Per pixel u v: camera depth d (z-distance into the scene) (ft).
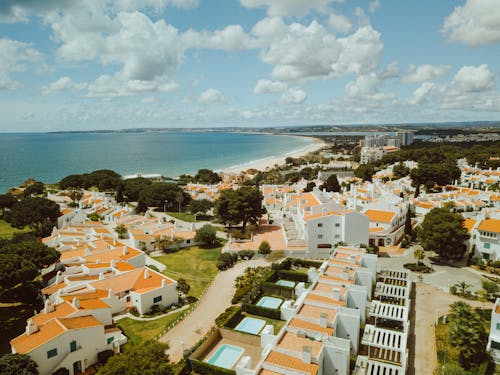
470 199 450.71
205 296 249.14
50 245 312.91
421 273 267.80
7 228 440.86
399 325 195.21
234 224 450.71
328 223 321.93
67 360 163.32
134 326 209.97
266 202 543.39
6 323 212.23
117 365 133.18
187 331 203.00
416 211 449.48
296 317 167.12
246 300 226.17
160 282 242.37
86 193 648.79
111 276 245.65
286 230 389.80
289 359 137.90
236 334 188.03
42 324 173.47
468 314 159.74
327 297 186.09
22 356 149.28
